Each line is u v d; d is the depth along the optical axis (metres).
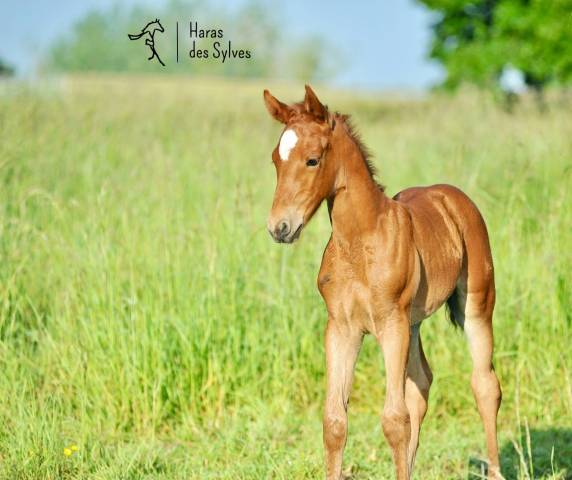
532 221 10.52
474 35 29.59
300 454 7.85
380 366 9.77
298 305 9.69
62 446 7.83
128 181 11.15
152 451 8.03
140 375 8.79
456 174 10.98
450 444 8.38
